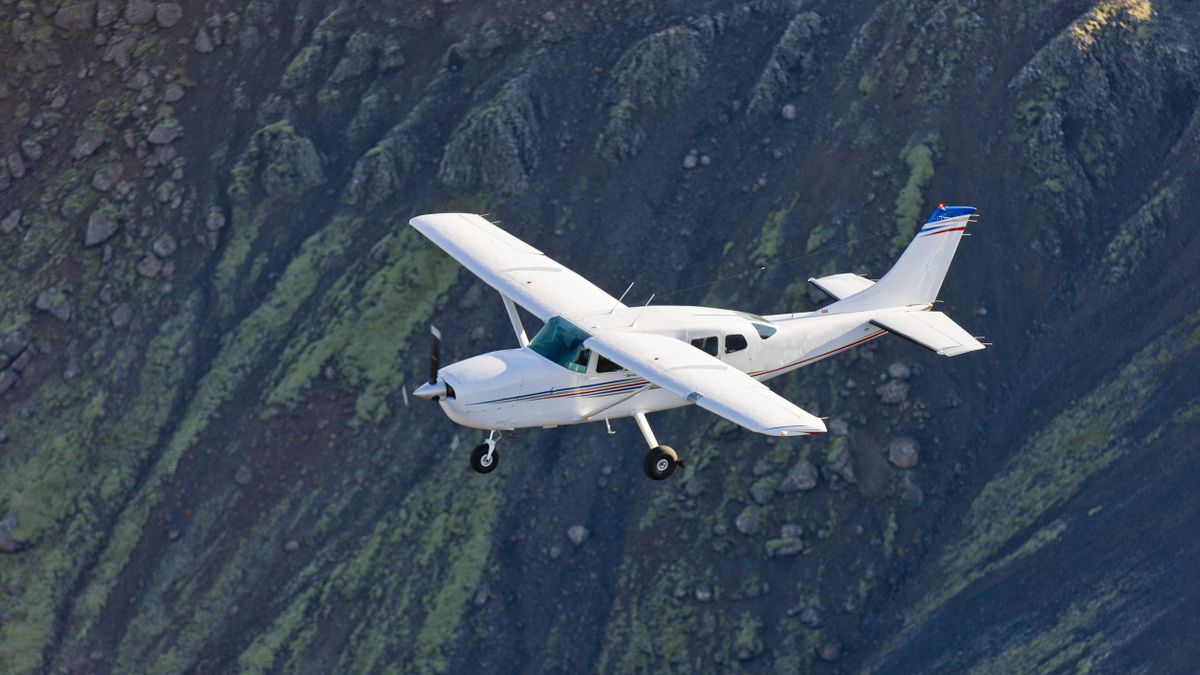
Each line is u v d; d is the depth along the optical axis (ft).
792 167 571.28
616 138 579.89
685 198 571.28
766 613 471.21
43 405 542.16
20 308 562.66
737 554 482.28
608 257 555.28
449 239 319.68
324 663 470.39
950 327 311.47
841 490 492.13
